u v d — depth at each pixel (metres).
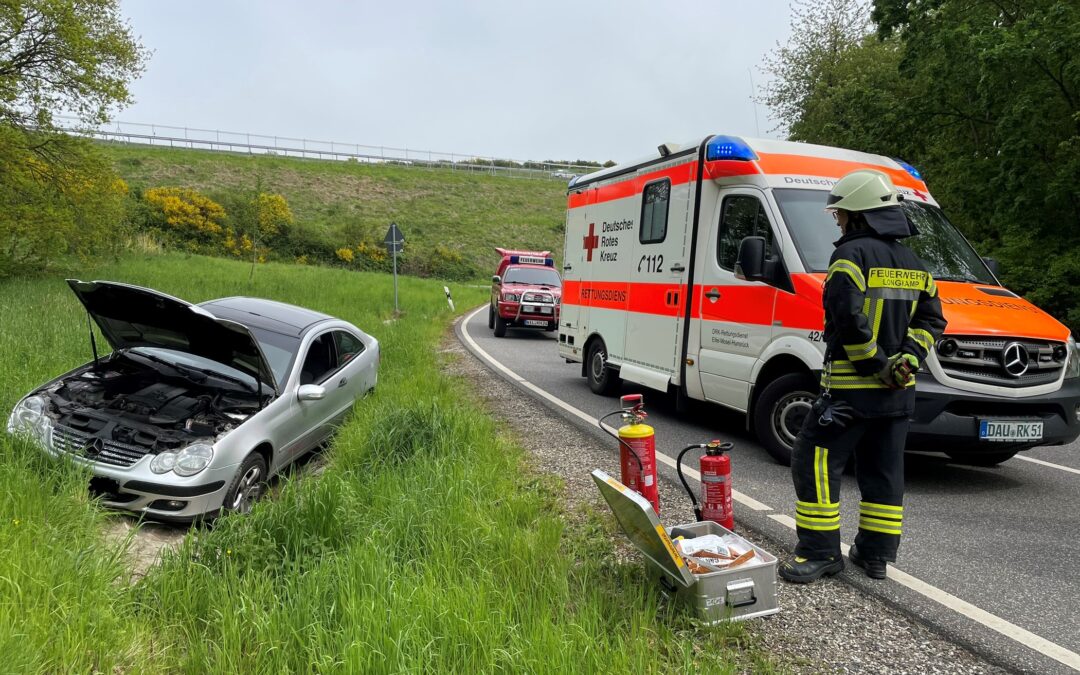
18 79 17.94
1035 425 5.25
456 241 52.06
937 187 15.68
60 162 19.59
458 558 3.70
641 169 8.29
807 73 24.34
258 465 5.34
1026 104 12.23
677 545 3.58
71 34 17.50
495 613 3.04
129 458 4.78
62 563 3.33
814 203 6.26
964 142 15.77
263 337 6.42
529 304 17.33
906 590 3.78
